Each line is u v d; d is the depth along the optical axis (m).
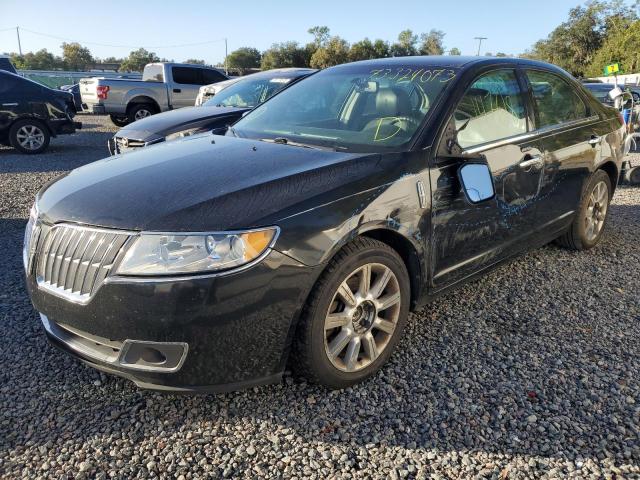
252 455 2.28
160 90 15.75
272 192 2.42
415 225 2.77
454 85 3.23
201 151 3.09
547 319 3.47
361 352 2.77
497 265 3.58
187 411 2.54
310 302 2.42
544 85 4.01
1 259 4.52
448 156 2.96
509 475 2.18
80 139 13.36
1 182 7.77
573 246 4.61
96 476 2.16
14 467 2.20
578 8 59.47
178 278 2.15
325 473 2.19
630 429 2.44
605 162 4.55
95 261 2.27
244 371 2.34
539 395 2.68
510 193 3.42
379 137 3.08
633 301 3.75
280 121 3.66
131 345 2.23
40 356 3.00
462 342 3.17
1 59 15.48
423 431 2.43
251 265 2.21
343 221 2.45
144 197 2.42
